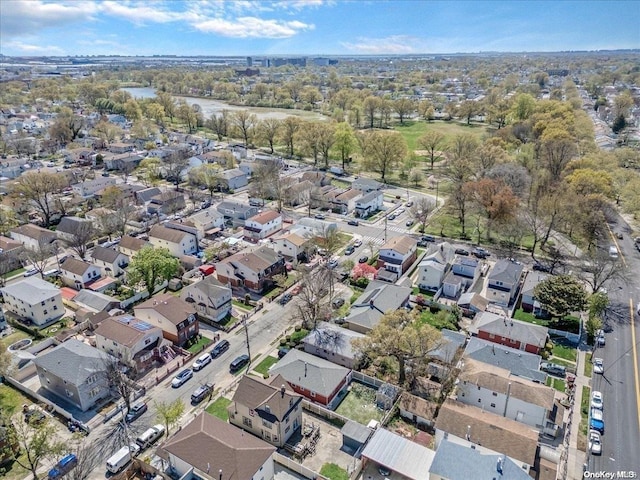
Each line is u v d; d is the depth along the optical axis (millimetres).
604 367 60219
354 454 46875
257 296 78062
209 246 96375
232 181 134750
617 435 49250
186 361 61719
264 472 42656
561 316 67938
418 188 138500
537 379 54688
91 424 51344
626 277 80062
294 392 52188
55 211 110938
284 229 105375
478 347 59344
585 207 94625
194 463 41625
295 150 181500
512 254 94188
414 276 85562
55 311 72125
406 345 53312
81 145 172250
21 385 56781
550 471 42750
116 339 59562
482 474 39062
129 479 44125
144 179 141875
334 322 69500
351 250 94375
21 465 44531
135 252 89375
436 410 50812
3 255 85688
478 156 131500
